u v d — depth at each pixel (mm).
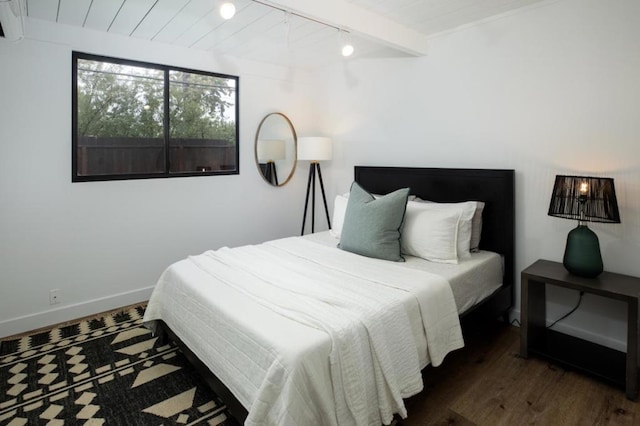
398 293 1896
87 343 2559
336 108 4082
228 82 3758
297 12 2254
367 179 3676
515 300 2814
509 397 1974
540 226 2643
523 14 2602
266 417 1368
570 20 2404
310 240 3137
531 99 2615
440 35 3070
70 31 2773
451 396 1981
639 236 2223
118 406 1905
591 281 2127
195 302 1990
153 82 3268
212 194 3676
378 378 1573
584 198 2146
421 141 3311
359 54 3658
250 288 1987
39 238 2766
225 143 3797
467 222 2596
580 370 2156
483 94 2863
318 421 1388
